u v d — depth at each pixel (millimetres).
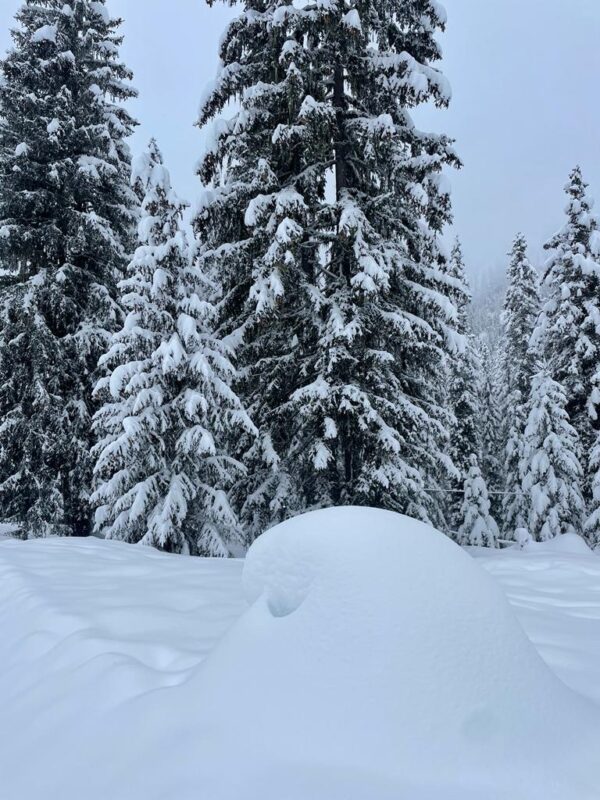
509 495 23375
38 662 3199
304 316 10344
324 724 1770
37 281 12703
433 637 1911
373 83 10445
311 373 10070
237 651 2203
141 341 8984
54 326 13508
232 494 10977
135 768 1827
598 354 17203
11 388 12953
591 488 16875
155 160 9586
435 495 15008
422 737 1688
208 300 11414
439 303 9609
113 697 2465
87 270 13977
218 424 9133
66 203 13680
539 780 1581
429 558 2152
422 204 9430
